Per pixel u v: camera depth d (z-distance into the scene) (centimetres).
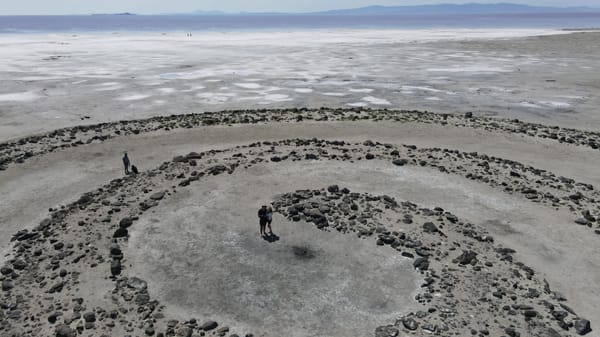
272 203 2242
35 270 1830
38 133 4028
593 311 1606
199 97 5584
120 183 2648
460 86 6312
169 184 2530
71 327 1500
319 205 2194
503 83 6512
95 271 1789
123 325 1507
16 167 3048
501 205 2361
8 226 2280
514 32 18575
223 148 3338
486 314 1533
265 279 1722
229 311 1566
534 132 3900
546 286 1708
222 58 9581
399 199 2366
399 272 1750
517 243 2022
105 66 8281
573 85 6300
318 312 1554
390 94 5803
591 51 10156
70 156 3253
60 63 8694
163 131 3809
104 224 2125
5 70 7675
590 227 2180
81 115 4725
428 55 9956
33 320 1548
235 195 2362
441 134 3722
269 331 1471
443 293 1627
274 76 7150
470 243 1958
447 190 2505
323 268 1780
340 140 3506
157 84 6438
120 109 4991
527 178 2758
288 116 4278
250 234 2003
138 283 1692
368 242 1931
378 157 2962
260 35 18688
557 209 2342
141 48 11956
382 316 1529
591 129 4247
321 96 5662
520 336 1439
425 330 1457
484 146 3475
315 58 9538
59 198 2592
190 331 1464
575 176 2950
